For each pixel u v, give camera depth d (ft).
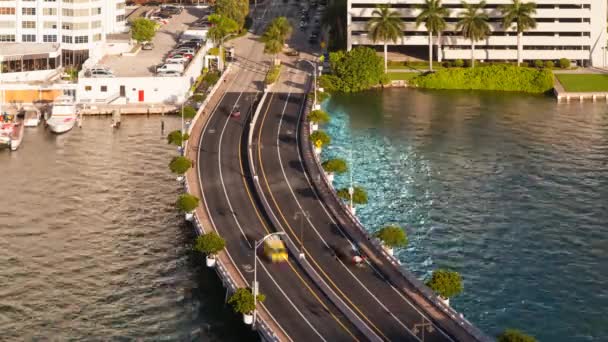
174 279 553.23
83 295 533.14
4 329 493.77
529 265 581.94
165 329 494.18
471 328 463.42
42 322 501.97
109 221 645.51
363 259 554.87
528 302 531.50
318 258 556.10
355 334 467.11
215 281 550.36
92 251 593.83
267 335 464.65
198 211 640.17
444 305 487.20
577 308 524.52
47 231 626.23
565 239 624.18
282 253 559.38
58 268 568.41
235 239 589.73
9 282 548.31
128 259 581.53
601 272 572.10
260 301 494.18
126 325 498.69
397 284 520.83
